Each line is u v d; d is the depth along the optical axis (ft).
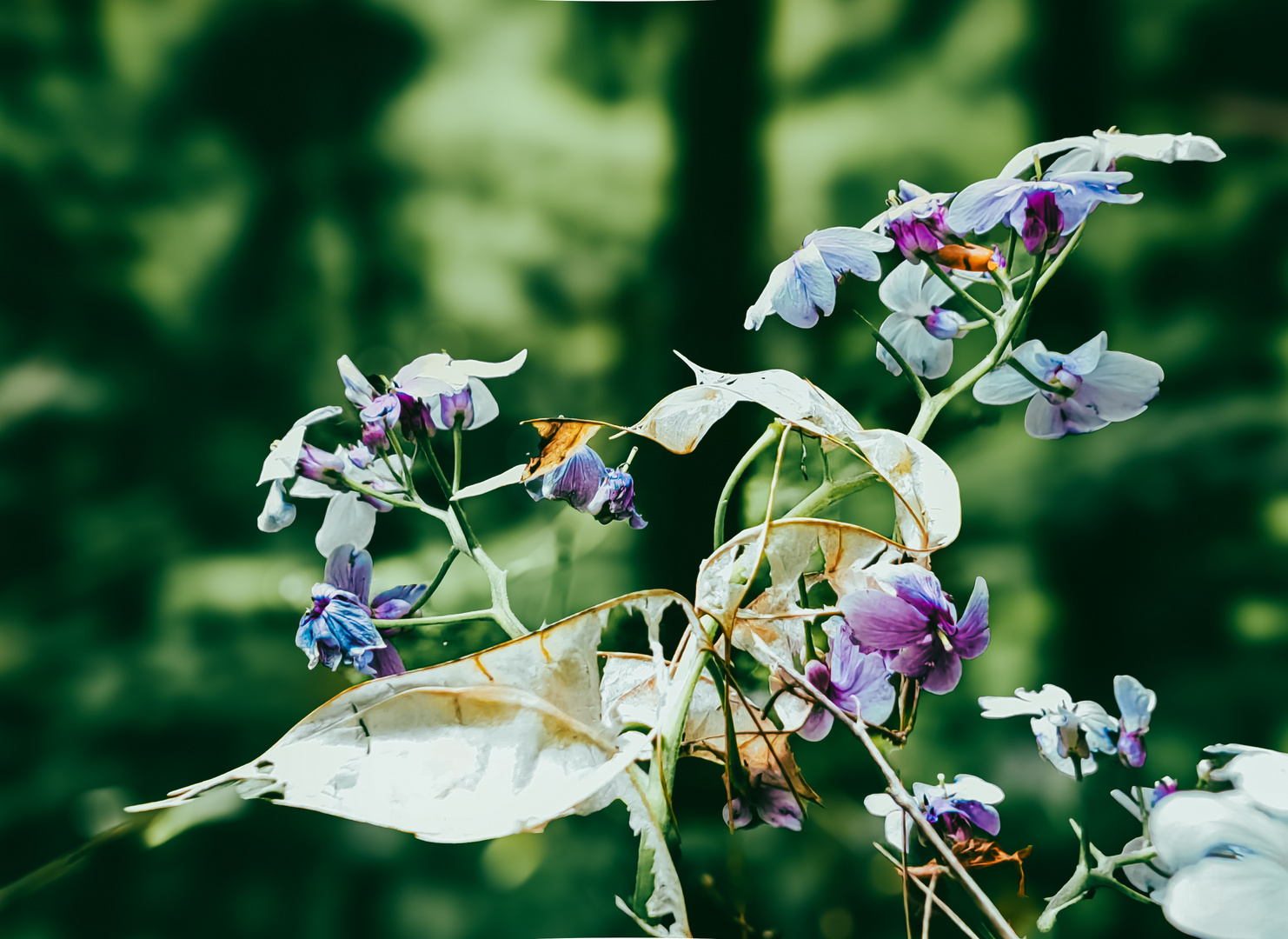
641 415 4.31
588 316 4.86
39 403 4.69
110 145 5.25
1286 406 3.65
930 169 4.71
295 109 5.38
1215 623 3.39
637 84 5.29
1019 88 4.54
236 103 5.33
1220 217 4.08
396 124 5.43
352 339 5.15
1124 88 4.25
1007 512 3.58
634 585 2.17
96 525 4.46
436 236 5.28
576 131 5.29
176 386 4.97
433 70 5.46
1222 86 4.21
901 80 4.83
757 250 3.45
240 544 4.36
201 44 5.27
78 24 5.20
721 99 3.30
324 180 5.37
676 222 3.39
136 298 5.12
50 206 5.10
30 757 3.30
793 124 4.83
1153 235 4.07
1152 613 3.43
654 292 4.22
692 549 2.17
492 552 2.12
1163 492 3.51
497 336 4.91
